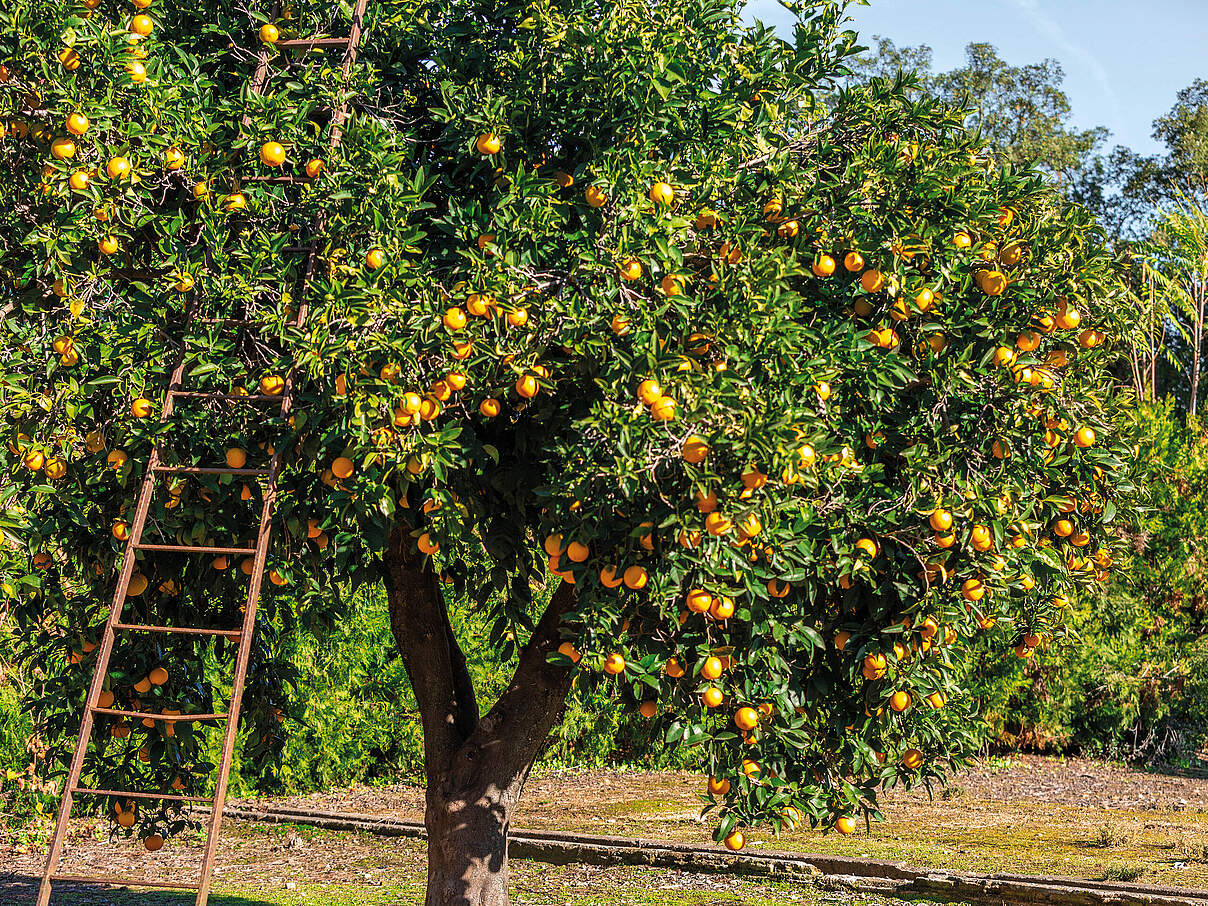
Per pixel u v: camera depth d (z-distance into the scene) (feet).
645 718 15.76
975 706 17.94
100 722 20.76
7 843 33.68
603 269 13.61
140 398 15.56
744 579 12.92
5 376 15.34
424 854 33.71
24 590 20.49
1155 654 58.44
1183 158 128.77
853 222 14.61
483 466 15.06
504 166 15.90
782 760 15.06
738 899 28.55
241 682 15.29
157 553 18.93
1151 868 31.32
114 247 14.75
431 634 20.75
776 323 13.01
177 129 14.57
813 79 17.20
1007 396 14.80
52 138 14.11
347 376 13.71
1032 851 34.04
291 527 16.15
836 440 14.53
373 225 14.42
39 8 13.97
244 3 17.10
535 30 15.97
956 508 13.97
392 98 17.11
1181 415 110.11
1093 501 16.76
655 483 12.53
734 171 15.08
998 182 15.74
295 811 38.19
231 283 14.46
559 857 33.65
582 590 14.35
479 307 13.84
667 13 16.33
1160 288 94.99
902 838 36.17
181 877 30.42
